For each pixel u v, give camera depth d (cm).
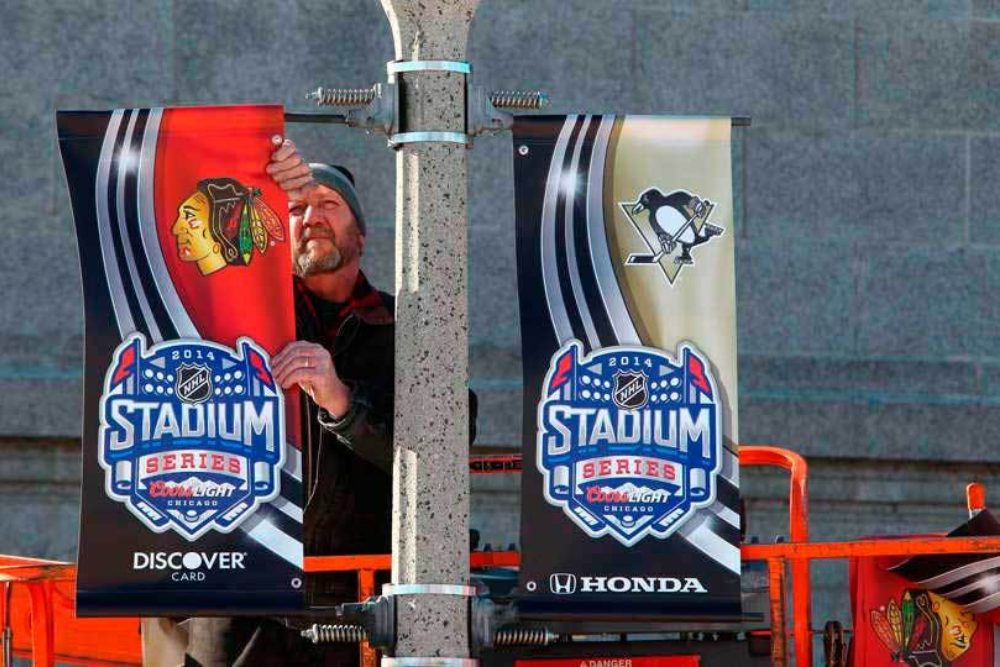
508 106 1389
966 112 2703
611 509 1373
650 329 1388
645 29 2648
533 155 1401
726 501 1374
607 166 1403
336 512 1576
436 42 1380
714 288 1394
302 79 2598
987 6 2722
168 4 2594
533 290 1389
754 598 1527
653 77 2647
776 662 1495
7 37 2573
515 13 2628
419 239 1359
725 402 1382
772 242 2655
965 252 2684
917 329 2664
